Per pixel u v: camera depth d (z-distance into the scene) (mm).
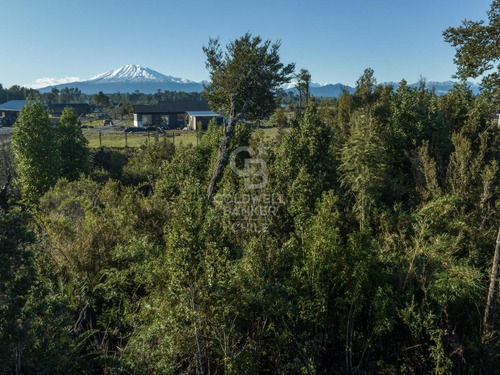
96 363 6496
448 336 8094
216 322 6391
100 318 7949
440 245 9242
